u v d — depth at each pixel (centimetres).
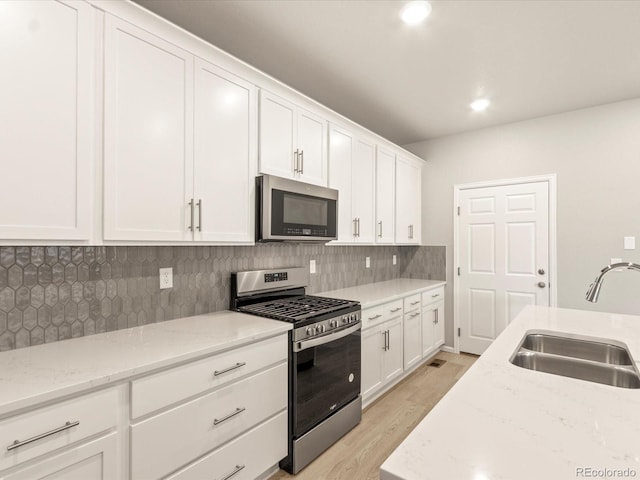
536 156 350
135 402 127
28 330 148
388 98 301
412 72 255
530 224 355
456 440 77
